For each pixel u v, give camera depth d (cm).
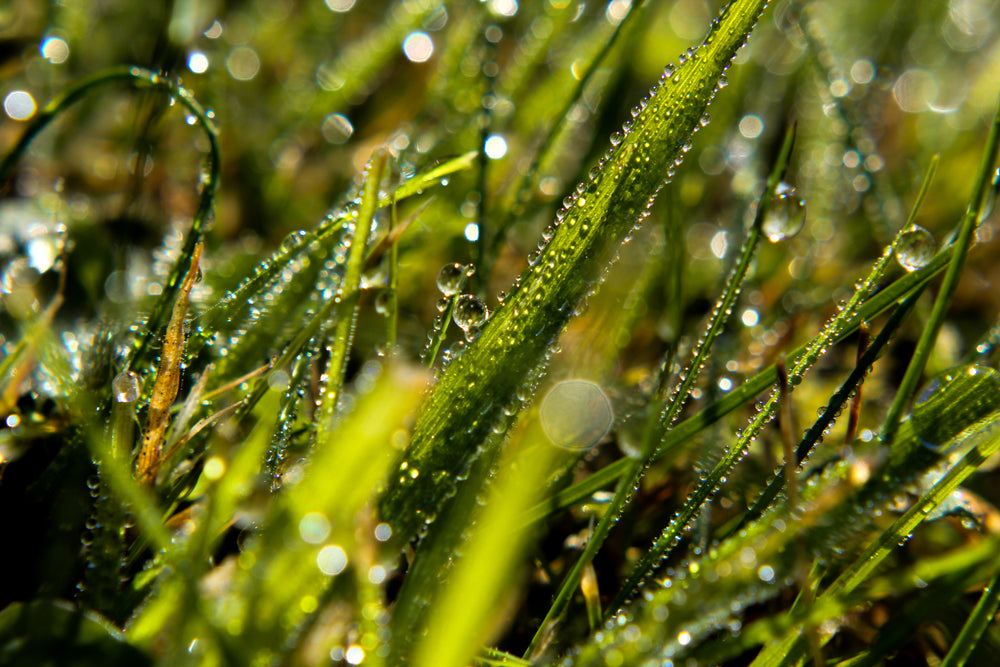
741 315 18
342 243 17
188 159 20
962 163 21
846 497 15
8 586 15
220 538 15
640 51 23
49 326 16
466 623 14
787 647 15
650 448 15
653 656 15
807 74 22
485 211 18
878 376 18
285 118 21
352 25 26
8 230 18
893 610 16
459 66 20
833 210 20
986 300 19
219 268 18
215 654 14
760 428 16
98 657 15
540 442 16
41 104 20
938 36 29
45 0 20
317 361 17
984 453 15
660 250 18
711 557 15
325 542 15
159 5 20
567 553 16
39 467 16
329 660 15
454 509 15
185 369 16
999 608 15
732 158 22
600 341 18
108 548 15
